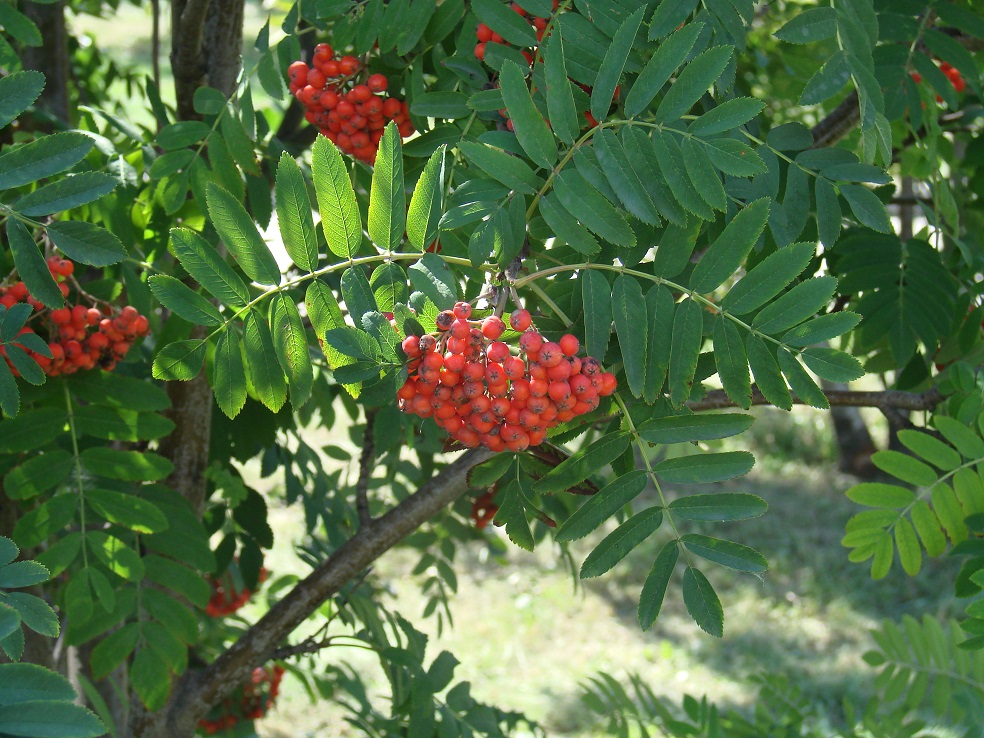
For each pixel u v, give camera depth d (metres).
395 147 0.55
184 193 0.72
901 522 0.69
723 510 0.56
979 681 0.84
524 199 0.59
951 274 0.80
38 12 0.96
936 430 0.76
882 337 0.80
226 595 1.23
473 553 2.82
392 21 0.67
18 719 0.43
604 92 0.57
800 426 3.36
